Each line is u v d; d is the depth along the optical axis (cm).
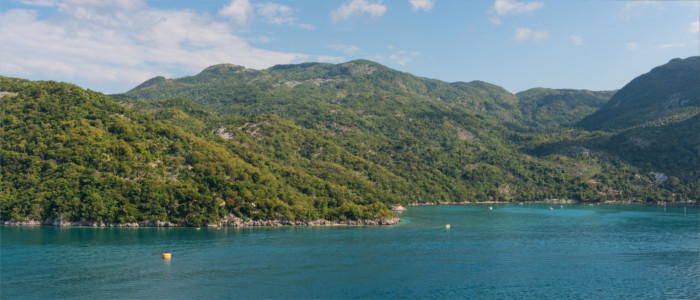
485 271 13650
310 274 13100
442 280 12738
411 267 13988
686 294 11675
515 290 11944
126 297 11038
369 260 14738
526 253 16025
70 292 11306
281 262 14312
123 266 13525
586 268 14075
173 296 11162
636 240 18825
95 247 15862
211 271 13188
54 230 19025
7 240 16838
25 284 11844
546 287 12212
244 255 15112
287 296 11325
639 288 12156
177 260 14312
